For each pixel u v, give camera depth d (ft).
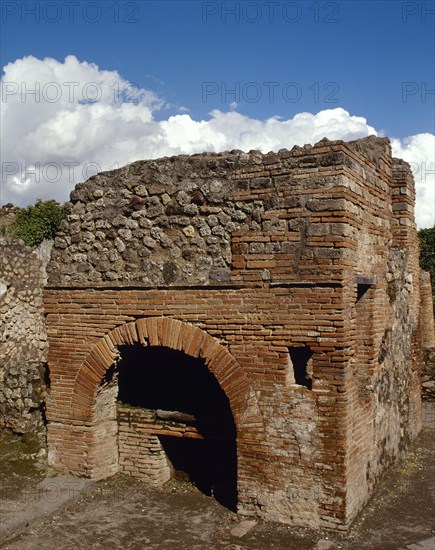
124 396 32.01
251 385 26.04
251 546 23.43
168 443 31.14
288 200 25.62
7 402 34.58
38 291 45.50
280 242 25.64
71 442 30.30
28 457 31.91
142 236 28.76
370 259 29.45
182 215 27.91
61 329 30.45
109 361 29.27
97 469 30.01
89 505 27.48
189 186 27.81
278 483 25.52
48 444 30.89
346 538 23.97
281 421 25.45
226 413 29.01
